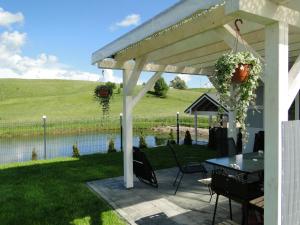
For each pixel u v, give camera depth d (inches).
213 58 229.1
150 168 214.8
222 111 145.2
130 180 222.8
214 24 123.2
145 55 200.5
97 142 606.2
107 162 331.6
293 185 99.7
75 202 190.5
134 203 187.2
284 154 96.3
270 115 96.8
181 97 1644.9
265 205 99.9
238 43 111.5
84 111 1288.1
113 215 167.8
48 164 323.6
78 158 364.5
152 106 1379.2
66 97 1621.6
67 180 248.1
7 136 744.3
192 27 137.9
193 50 199.5
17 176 265.1
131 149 224.4
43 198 199.9
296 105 273.0
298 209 101.8
